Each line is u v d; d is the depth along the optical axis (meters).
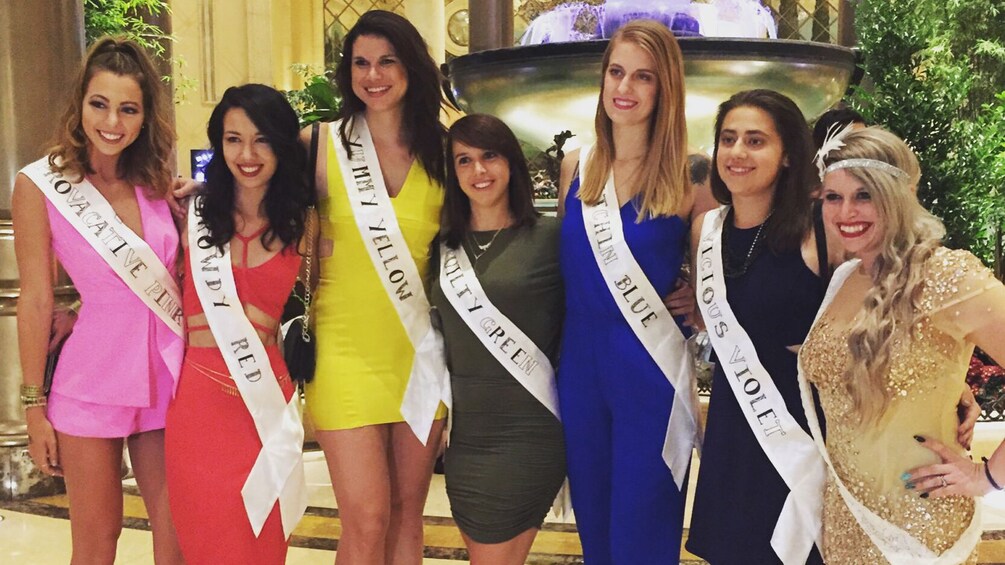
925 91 5.10
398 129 2.66
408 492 2.73
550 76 3.96
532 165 4.55
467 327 2.57
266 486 2.44
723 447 2.29
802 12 12.81
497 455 2.57
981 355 5.83
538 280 2.57
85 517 2.49
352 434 2.58
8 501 4.41
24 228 2.43
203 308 2.42
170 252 2.51
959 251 1.82
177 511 2.44
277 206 2.44
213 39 11.84
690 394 2.49
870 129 1.91
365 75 2.53
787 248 2.20
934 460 1.86
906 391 1.84
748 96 2.23
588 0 6.56
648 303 2.45
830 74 4.00
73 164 2.43
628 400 2.46
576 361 2.54
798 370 2.07
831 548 2.04
